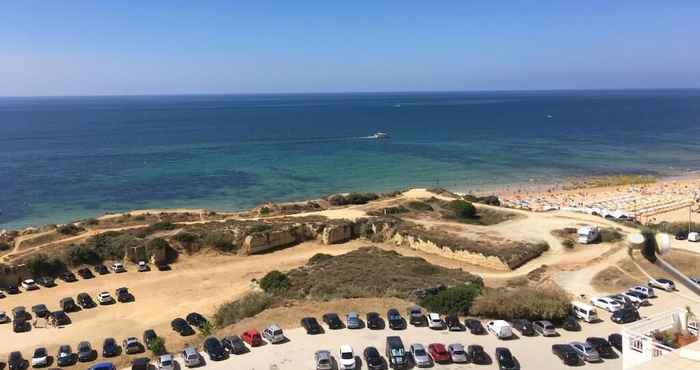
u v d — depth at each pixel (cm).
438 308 4053
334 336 3697
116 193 11194
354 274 5147
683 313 2448
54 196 10912
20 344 4322
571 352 3250
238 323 4097
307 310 4162
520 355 3375
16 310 4938
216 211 9644
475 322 3756
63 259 6191
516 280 5128
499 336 3616
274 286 5066
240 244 6881
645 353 2289
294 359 3384
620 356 3331
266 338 3666
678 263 5388
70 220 9244
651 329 2431
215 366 3328
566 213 7969
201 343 3816
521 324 3738
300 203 9094
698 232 6656
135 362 3419
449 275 5159
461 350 3291
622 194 10325
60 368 3741
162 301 5288
